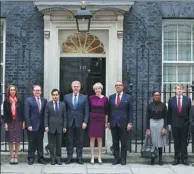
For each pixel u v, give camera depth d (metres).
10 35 11.63
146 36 11.70
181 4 11.77
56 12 11.42
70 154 9.92
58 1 11.57
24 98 11.16
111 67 11.52
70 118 9.84
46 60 11.50
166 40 12.02
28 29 11.62
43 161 9.88
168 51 12.04
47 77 11.48
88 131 9.96
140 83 11.66
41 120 9.81
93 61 11.90
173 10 11.75
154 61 11.71
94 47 11.88
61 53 11.87
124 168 9.49
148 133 9.88
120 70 11.52
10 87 9.77
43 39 11.62
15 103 9.73
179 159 9.98
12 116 9.68
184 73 12.04
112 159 10.20
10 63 11.62
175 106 9.80
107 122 10.04
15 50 11.62
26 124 9.70
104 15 11.48
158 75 11.72
